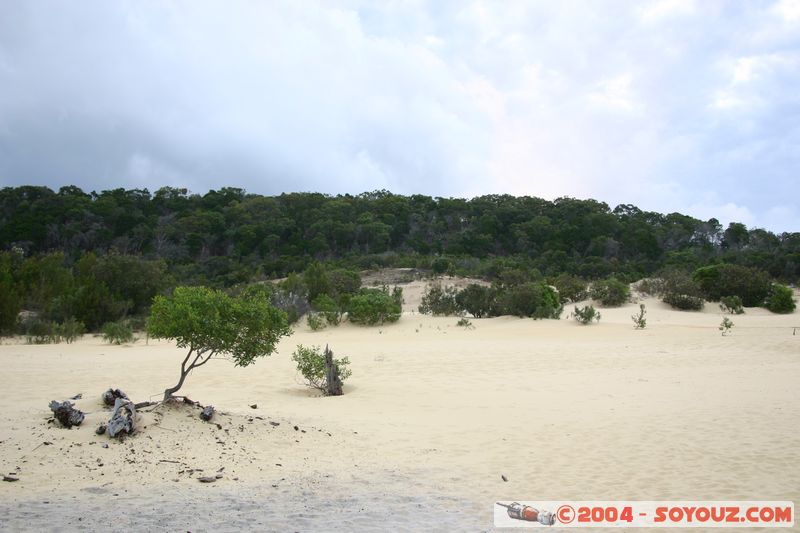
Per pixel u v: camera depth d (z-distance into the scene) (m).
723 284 48.47
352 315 32.34
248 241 86.06
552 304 37.81
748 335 25.53
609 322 33.81
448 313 36.91
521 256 85.50
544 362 18.47
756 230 100.50
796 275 69.69
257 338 9.72
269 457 7.88
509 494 6.69
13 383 13.13
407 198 113.81
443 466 7.79
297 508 5.96
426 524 5.62
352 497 6.41
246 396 12.63
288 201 105.81
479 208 106.81
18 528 5.04
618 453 8.38
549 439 9.23
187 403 9.29
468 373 16.42
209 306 9.19
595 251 89.38
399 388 14.05
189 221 88.19
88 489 6.23
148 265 39.66
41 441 7.38
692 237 98.75
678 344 23.30
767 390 13.46
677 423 10.12
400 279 67.38
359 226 92.00
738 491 6.75
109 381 13.96
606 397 12.85
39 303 35.62
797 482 7.04
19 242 75.19
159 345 23.88
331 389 13.36
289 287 40.19
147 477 6.73
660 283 51.09
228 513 5.71
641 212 113.56
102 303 32.75
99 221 84.94
